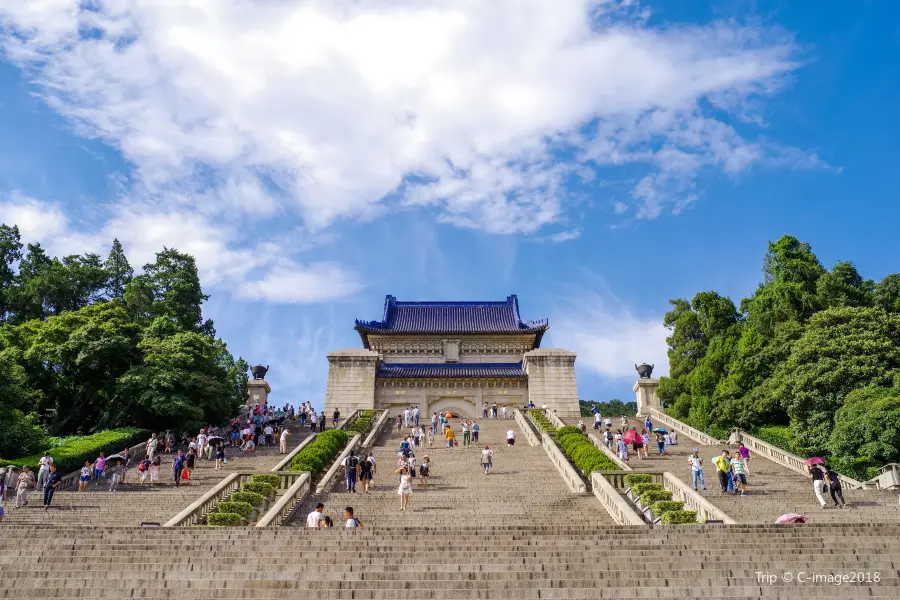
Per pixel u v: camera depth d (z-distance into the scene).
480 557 16.58
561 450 38.16
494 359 75.81
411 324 79.56
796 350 40.59
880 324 39.69
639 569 15.89
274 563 16.28
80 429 49.53
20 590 14.73
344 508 25.75
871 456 32.28
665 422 53.81
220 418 50.50
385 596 14.55
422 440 41.50
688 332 62.16
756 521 23.81
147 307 64.81
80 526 19.27
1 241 69.62
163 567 15.93
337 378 68.00
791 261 53.31
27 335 48.59
